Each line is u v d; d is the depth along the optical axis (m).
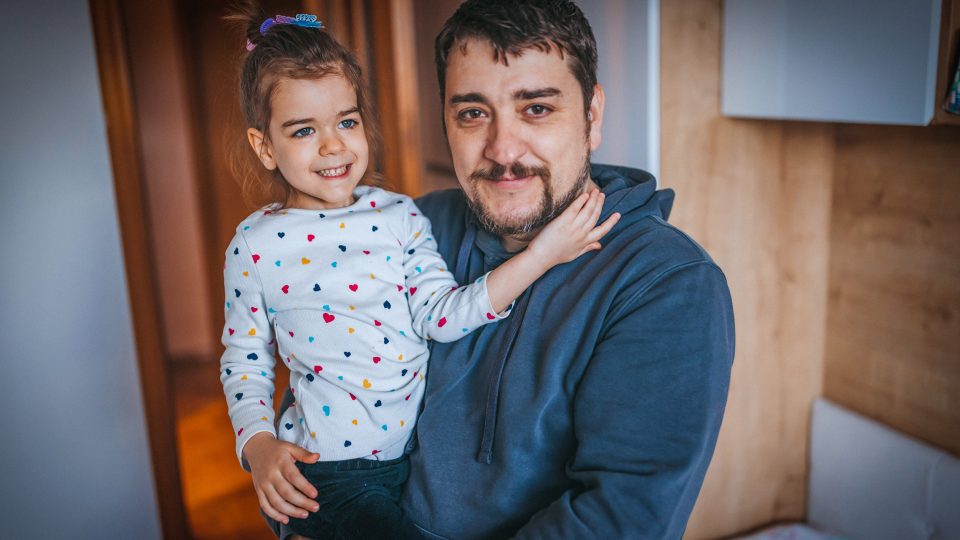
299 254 1.08
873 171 1.70
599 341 0.94
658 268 0.92
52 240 1.80
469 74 0.98
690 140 1.70
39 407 1.84
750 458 1.90
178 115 3.67
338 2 3.35
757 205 1.78
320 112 1.07
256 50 1.09
